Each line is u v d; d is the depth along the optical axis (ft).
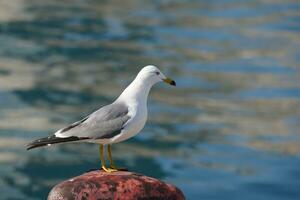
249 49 115.96
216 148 85.25
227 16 132.67
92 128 29.12
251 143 86.07
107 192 27.81
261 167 81.25
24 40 116.26
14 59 108.68
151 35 121.90
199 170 80.23
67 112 92.27
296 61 111.14
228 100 97.35
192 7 138.21
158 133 88.02
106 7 136.26
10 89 98.32
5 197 73.82
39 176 78.02
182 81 102.89
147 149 84.38
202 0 143.02
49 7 133.18
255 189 77.00
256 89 100.94
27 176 77.87
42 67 106.42
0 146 83.51
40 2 135.44
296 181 78.43
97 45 116.16
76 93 97.86
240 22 129.49
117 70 106.42
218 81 103.40
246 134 88.48
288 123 91.25
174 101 96.37
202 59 111.65
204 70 107.34
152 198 27.99
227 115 93.25
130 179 28.27
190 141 86.53
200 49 115.96
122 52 113.80
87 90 98.78
